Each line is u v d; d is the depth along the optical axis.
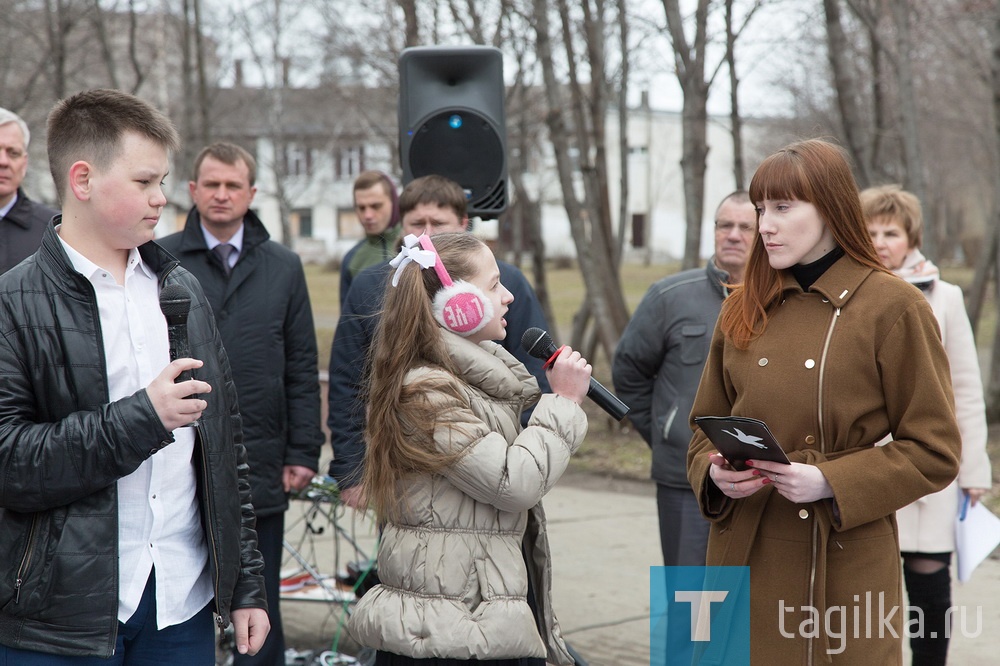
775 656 2.46
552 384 2.61
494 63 4.59
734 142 9.92
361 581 4.31
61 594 2.11
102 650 2.12
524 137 12.30
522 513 2.54
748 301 2.60
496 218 4.62
